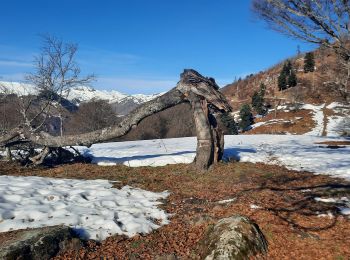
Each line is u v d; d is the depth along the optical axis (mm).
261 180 11773
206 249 6410
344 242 6754
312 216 8125
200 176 12320
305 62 104250
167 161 14656
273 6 10391
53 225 7230
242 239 6348
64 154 15695
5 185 10086
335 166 13547
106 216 7977
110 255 6422
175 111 49000
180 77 13258
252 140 24188
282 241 6863
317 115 73875
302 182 11398
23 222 7348
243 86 130000
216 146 13383
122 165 14586
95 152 18422
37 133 14609
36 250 6023
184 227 7762
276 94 100812
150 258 6379
